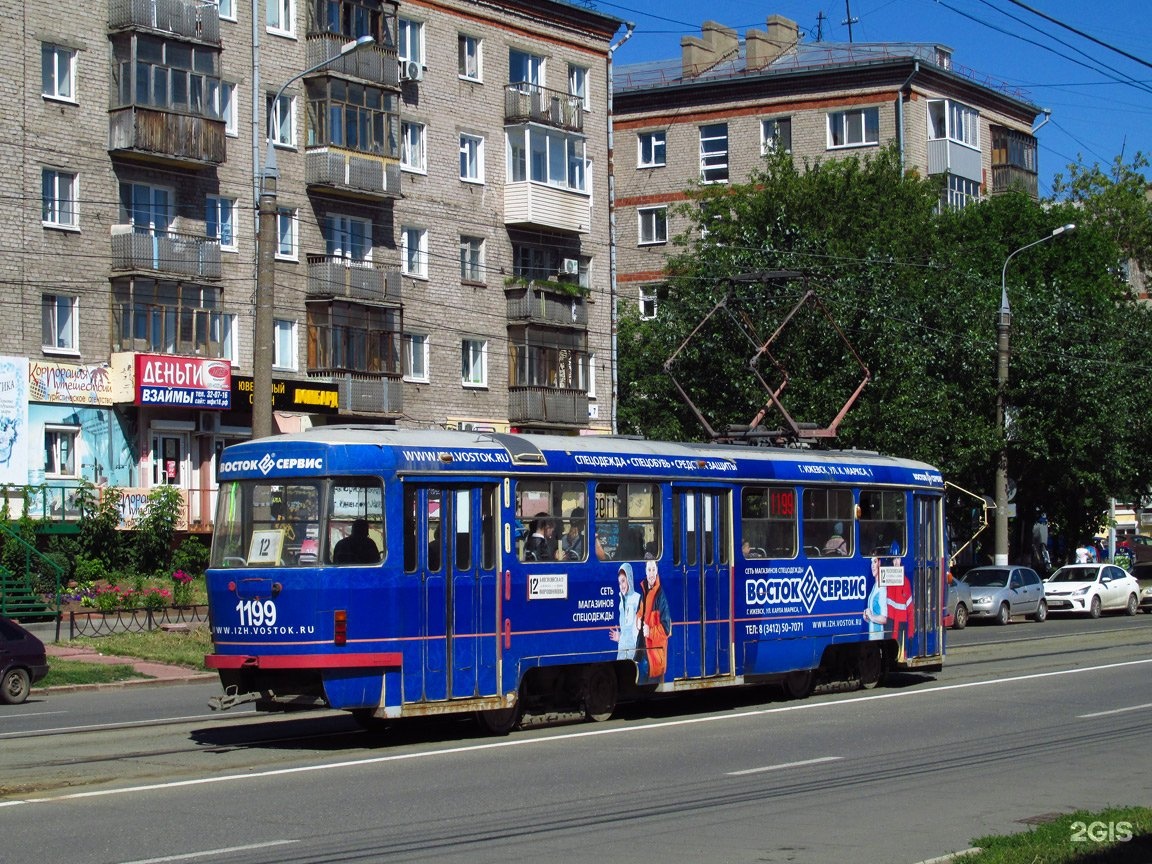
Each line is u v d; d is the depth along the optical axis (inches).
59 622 1055.6
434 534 601.6
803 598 775.7
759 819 420.8
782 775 504.4
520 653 626.5
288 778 494.9
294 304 1585.9
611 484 677.3
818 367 1501.0
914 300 1643.7
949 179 2448.3
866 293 1528.1
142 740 606.9
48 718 706.2
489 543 621.3
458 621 605.0
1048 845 361.7
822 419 1478.8
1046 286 1966.0
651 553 694.5
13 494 1327.5
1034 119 2741.1
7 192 1339.8
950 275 1740.9
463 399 1760.6
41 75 1373.0
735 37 2736.2
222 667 588.1
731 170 2517.2
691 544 716.0
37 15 1366.9
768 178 2015.3
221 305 1505.9
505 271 1825.8
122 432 1429.6
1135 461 1913.1
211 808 435.2
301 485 586.2
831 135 2465.6
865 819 420.5
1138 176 2652.6
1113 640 1217.4
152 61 1429.6
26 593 1163.3
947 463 1579.7
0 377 1321.4
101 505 1350.9
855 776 502.6
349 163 1608.0
